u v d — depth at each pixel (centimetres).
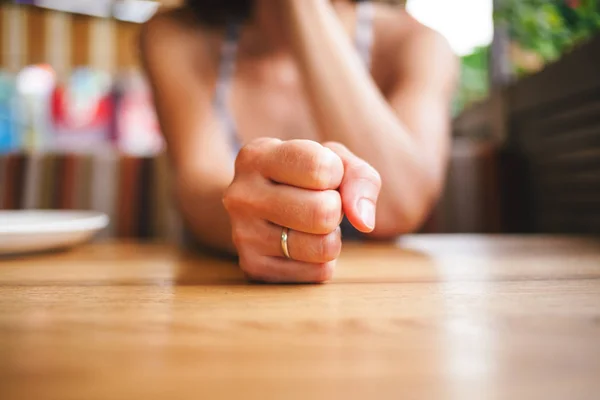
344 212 33
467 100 124
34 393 19
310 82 55
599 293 31
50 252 49
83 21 146
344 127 54
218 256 48
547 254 46
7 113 170
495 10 96
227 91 74
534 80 84
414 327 26
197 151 61
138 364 22
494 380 20
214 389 19
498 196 93
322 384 20
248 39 78
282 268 34
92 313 28
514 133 94
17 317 27
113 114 176
